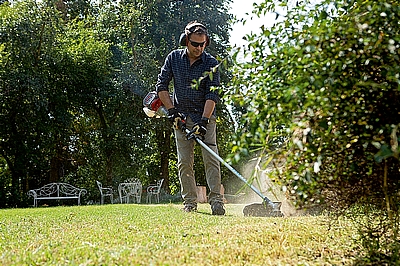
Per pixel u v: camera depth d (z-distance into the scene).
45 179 15.83
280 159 1.31
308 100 1.13
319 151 1.21
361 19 1.17
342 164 1.35
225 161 1.20
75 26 17.16
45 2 13.91
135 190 13.80
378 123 1.23
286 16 1.37
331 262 1.67
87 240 2.21
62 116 14.00
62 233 2.57
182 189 4.61
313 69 1.17
